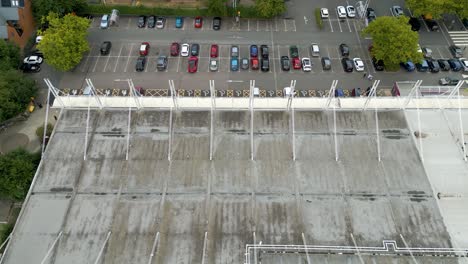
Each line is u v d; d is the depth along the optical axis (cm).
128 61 7256
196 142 4959
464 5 7275
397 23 6875
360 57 7369
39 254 4141
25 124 6394
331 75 7081
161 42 7569
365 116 5159
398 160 4803
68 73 7044
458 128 5097
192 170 4734
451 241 4178
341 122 5112
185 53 7269
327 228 4306
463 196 4550
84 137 5000
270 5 7562
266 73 7100
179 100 5303
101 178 4681
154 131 5044
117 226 4316
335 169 4741
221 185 4622
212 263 4062
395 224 4316
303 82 6956
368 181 4644
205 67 7169
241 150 4894
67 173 4719
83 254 4131
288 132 5034
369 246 4172
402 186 4594
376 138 4972
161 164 4788
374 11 8188
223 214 4397
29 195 4544
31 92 6462
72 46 6719
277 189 4591
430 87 6425
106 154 4866
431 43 7606
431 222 4319
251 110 5062
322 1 8425
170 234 4262
